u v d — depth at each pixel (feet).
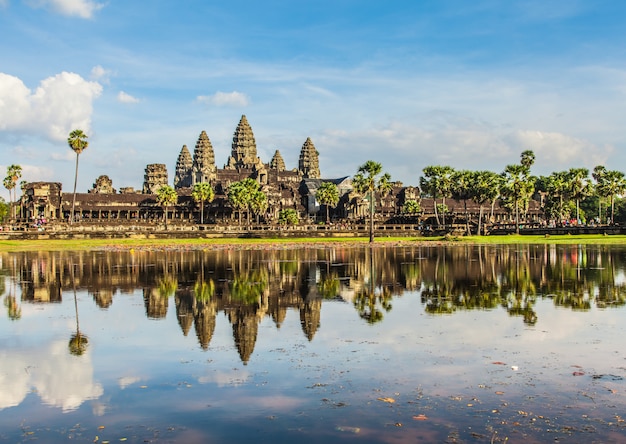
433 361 76.64
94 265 222.89
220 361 77.77
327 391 65.31
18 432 55.42
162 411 60.13
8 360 79.25
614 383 67.10
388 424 55.98
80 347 86.07
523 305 118.73
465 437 52.85
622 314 107.65
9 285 160.04
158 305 123.34
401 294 137.49
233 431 55.01
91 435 54.60
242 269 205.05
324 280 168.66
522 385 66.74
